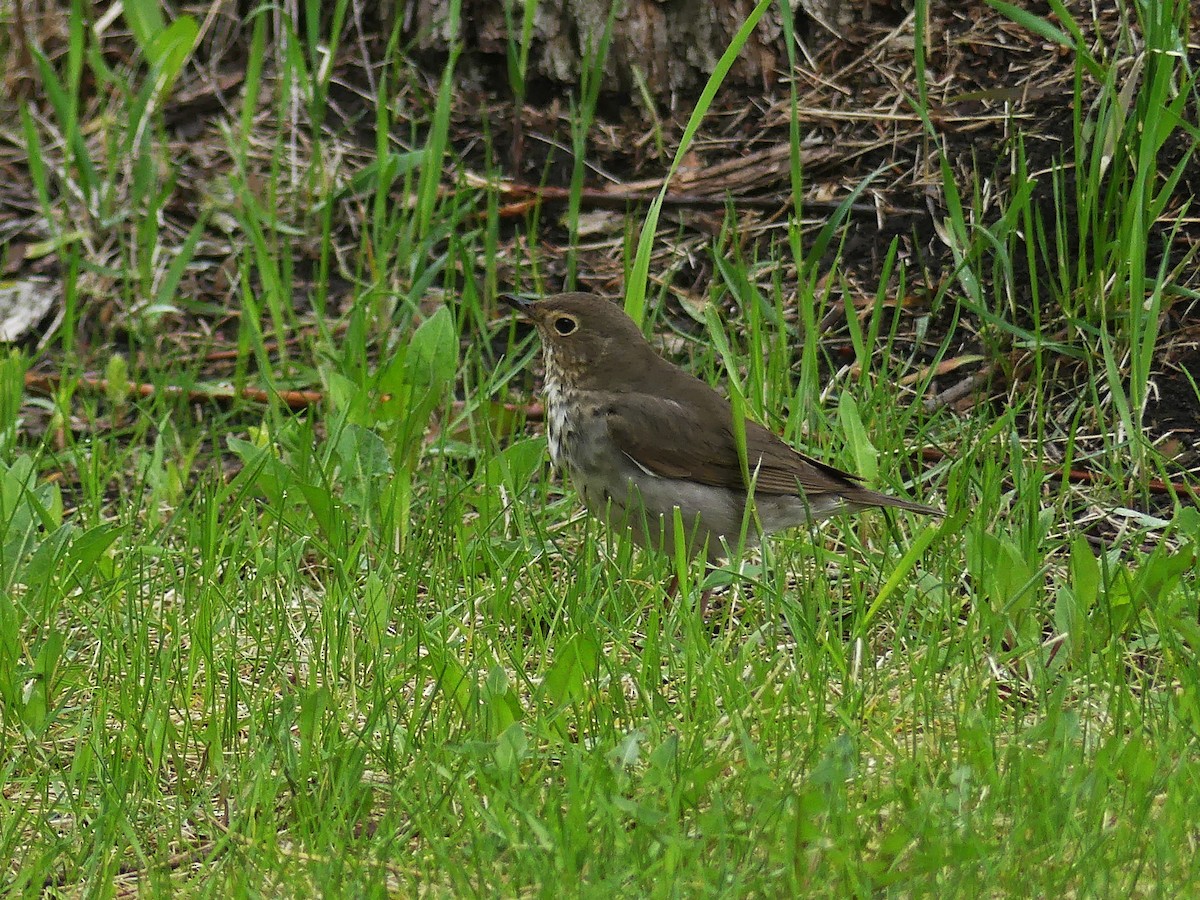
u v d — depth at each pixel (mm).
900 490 11172
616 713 8461
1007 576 9391
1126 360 12258
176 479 11766
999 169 13492
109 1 16250
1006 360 12562
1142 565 9484
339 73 15531
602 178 14711
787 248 13828
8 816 7758
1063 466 11625
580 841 6855
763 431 10625
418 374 11820
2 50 16016
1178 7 12984
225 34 15922
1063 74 13734
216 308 13766
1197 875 6672
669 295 13766
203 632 8883
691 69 14750
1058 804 7051
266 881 7043
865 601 9859
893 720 8219
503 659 9250
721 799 7004
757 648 9422
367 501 10688
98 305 14180
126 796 7785
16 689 8578
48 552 9742
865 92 14445
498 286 14070
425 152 13242
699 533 10484
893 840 6719
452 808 7562
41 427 13109
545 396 10867
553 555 10805
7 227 14836
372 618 9148
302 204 14781
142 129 14656
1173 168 13023
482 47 15031
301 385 13258
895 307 12750
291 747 7781
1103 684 8578
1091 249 12750
